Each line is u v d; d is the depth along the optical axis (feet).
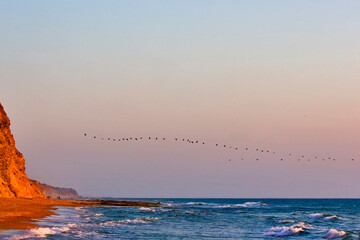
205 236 145.48
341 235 146.51
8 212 171.32
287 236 152.66
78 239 117.60
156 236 139.13
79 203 347.97
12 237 108.68
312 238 148.25
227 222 208.23
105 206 337.52
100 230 145.59
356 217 272.51
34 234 117.19
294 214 285.64
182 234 148.77
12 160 291.58
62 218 177.88
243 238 143.64
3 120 280.51
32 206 228.84
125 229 154.61
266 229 174.29
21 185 288.71
